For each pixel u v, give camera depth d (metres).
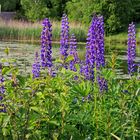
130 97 5.05
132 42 6.88
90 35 5.86
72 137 4.20
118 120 4.67
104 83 5.23
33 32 36.75
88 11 56.41
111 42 45.72
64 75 4.81
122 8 55.94
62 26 6.50
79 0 59.09
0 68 4.23
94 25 5.84
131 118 4.77
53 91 4.11
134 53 6.88
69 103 4.60
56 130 4.16
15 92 3.97
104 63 5.88
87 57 5.96
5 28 36.53
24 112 3.90
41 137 4.14
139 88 5.04
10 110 3.87
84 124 4.50
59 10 62.50
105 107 4.85
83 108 4.73
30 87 4.07
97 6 55.56
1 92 4.07
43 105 4.06
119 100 4.87
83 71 6.11
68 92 4.57
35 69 5.89
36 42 35.50
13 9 68.56
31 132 4.01
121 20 56.34
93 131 4.51
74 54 7.15
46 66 5.48
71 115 4.48
